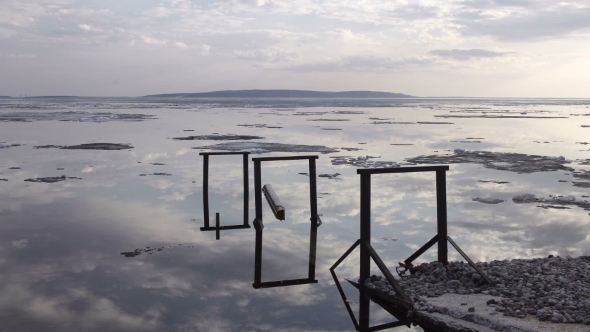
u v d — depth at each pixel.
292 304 11.22
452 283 11.33
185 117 82.94
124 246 15.05
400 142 45.22
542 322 8.99
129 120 73.00
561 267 12.18
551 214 18.92
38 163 30.39
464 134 54.72
